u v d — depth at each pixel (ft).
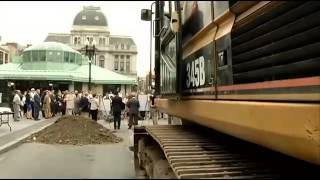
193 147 17.94
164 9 23.95
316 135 10.11
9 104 95.45
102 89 217.36
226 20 14.88
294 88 11.00
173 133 22.40
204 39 16.98
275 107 11.52
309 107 10.32
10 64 153.99
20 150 43.62
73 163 32.30
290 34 11.38
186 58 19.61
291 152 11.30
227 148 17.57
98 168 28.55
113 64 434.71
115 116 73.72
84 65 221.87
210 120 15.96
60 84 181.16
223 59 14.89
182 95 20.21
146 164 20.83
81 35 420.77
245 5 13.38
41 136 54.39
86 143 50.52
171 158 15.74
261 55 12.60
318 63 10.75
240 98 13.57
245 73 13.41
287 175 13.84
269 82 12.02
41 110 101.09
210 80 16.07
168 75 22.76
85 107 88.58
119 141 53.83
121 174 24.59
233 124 13.88
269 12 12.25
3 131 62.69
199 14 17.58
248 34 13.35
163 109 25.30
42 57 181.68
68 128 57.21
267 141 12.18
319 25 10.73
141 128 30.68
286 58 11.48
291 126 10.90
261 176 13.60
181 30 20.29
